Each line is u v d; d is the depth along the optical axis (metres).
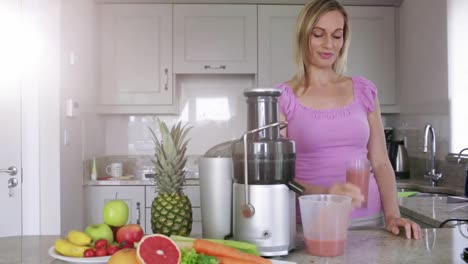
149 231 3.20
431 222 1.73
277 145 1.01
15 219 2.58
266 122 1.03
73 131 2.91
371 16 3.62
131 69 3.49
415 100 3.41
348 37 1.46
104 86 3.48
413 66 3.44
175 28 3.50
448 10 2.94
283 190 1.02
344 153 1.40
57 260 1.06
